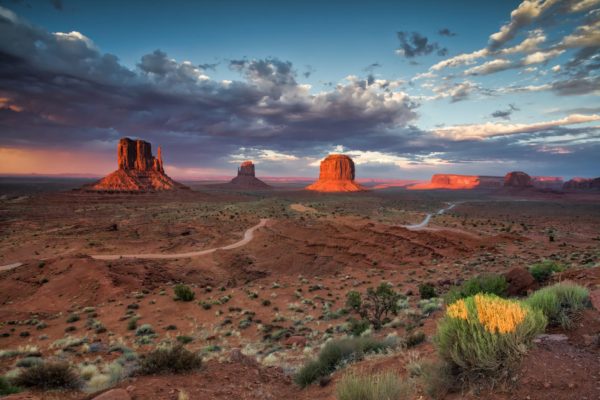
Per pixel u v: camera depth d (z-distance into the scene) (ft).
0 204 584.40
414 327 37.32
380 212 550.36
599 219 460.14
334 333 61.67
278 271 208.33
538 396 10.88
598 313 16.15
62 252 270.67
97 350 56.75
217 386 22.70
